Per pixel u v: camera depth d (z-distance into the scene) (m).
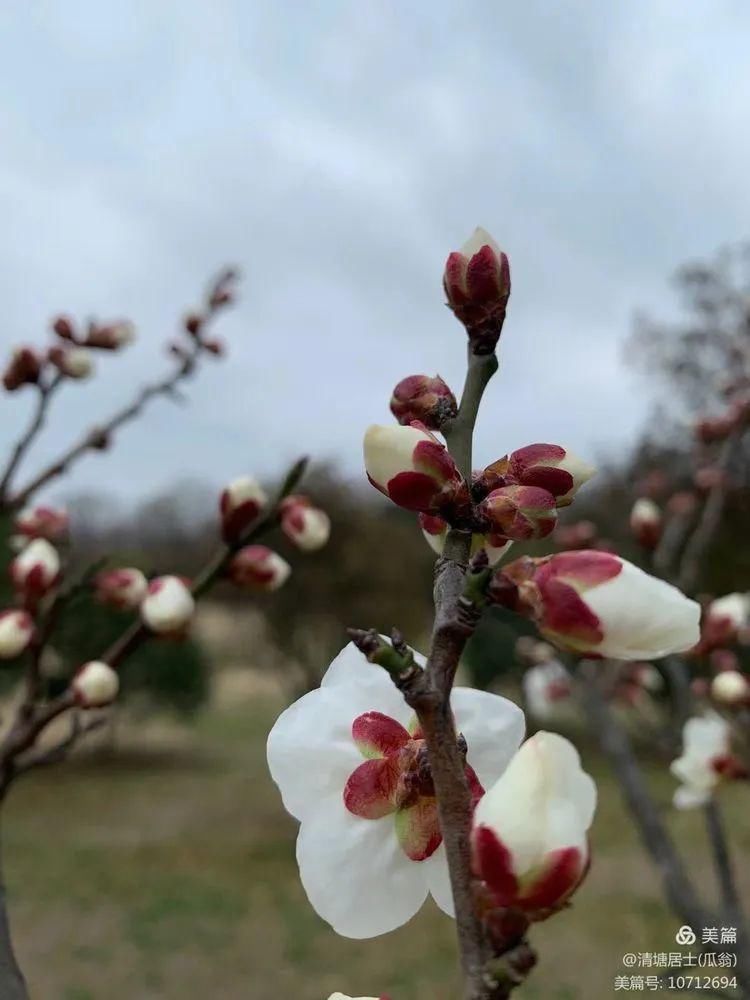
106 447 0.26
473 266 0.09
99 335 0.24
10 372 0.23
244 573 0.17
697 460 0.38
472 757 0.08
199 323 0.29
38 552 0.17
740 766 0.23
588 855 0.06
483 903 0.06
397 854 0.07
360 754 0.08
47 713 0.15
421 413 0.09
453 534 0.08
